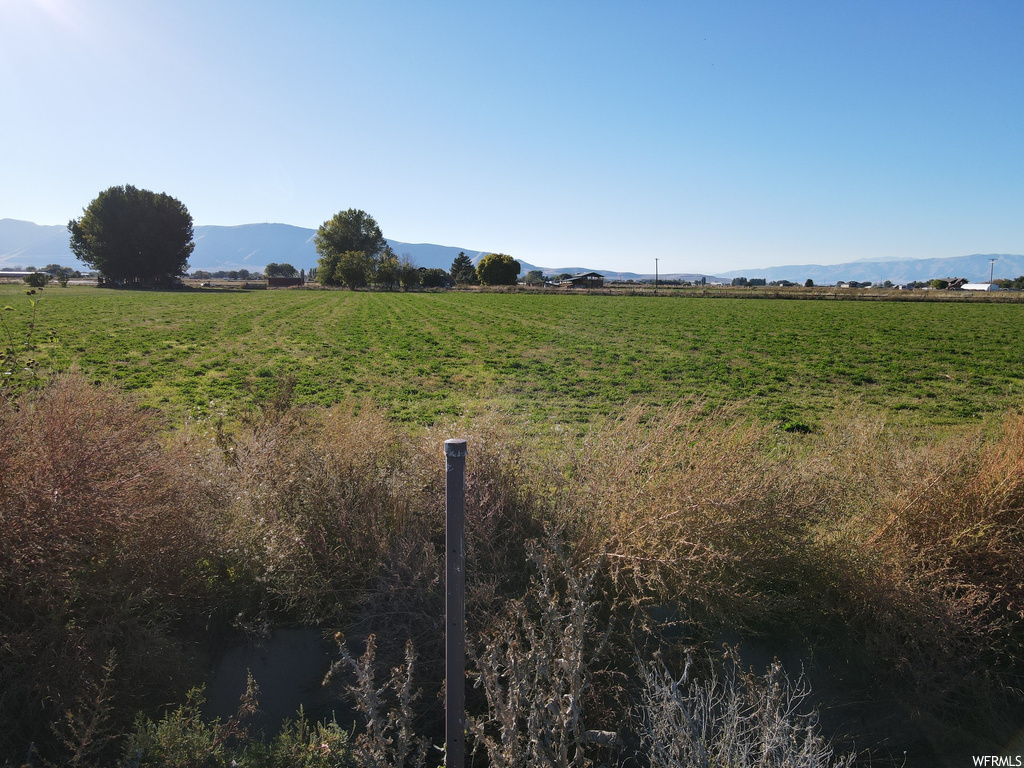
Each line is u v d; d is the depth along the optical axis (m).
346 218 118.44
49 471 3.12
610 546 3.86
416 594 3.55
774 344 24.23
